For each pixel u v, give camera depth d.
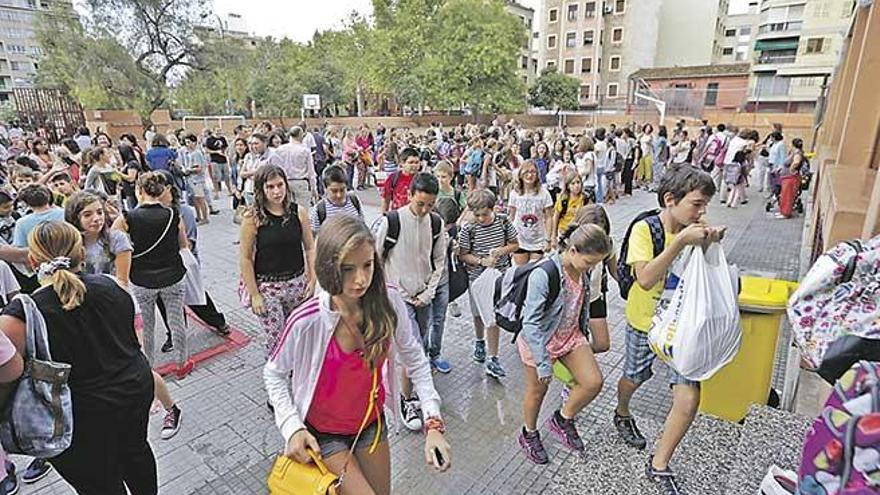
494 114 36.94
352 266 1.63
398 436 3.27
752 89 31.12
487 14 35.12
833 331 1.64
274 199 3.18
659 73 44.88
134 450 2.34
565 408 2.98
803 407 3.04
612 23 49.69
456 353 4.42
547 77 45.97
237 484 2.90
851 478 1.00
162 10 26.62
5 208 4.23
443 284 3.79
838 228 3.24
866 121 5.23
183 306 3.97
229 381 3.97
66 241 2.12
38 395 1.87
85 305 2.04
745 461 2.43
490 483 2.88
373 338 1.76
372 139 16.34
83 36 24.94
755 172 13.30
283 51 43.16
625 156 12.20
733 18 62.06
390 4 37.19
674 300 2.33
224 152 11.63
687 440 2.78
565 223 5.62
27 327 1.88
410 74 35.41
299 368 1.77
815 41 38.12
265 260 3.26
